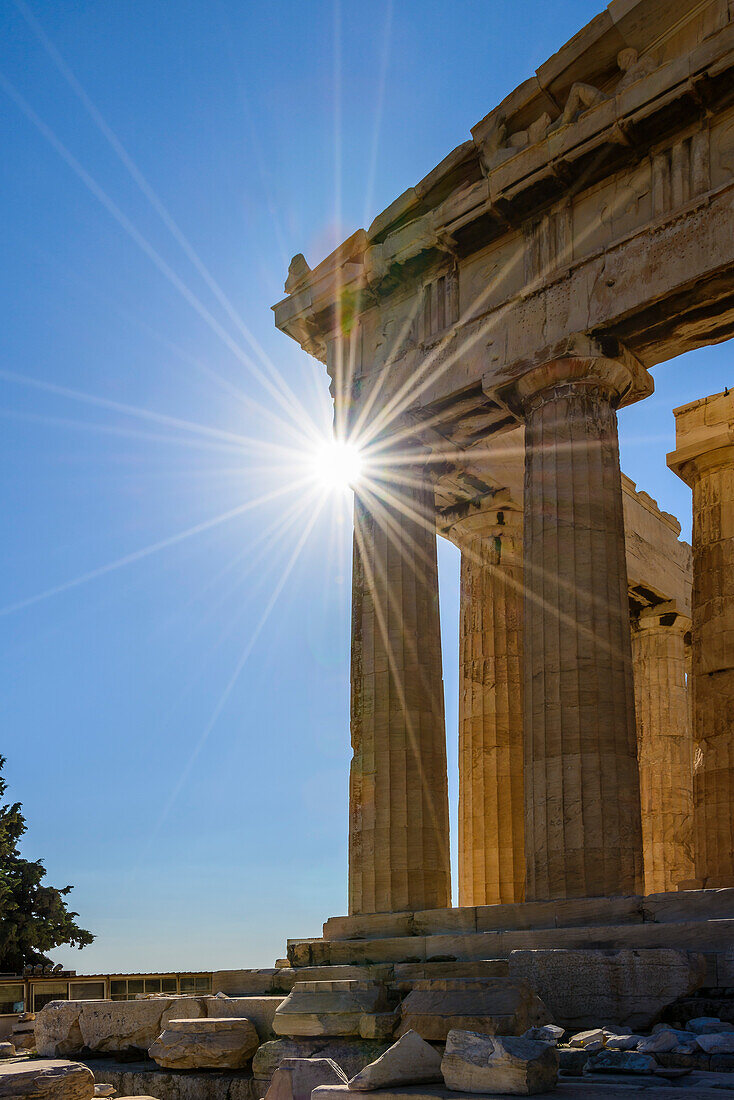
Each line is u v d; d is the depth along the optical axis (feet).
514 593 85.40
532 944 48.14
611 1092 28.60
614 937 45.57
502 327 64.90
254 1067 44.78
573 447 59.67
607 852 53.11
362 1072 31.17
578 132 60.59
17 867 128.06
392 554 69.67
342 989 45.39
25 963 124.98
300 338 78.74
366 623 69.62
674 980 39.55
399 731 65.62
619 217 60.39
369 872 63.57
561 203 63.36
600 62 61.72
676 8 58.39
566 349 60.29
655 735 98.07
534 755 56.54
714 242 55.01
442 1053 37.68
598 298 59.88
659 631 102.06
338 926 61.21
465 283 68.74
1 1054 57.00
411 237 70.08
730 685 69.41
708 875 66.69
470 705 84.17
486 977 42.80
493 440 77.25
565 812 54.24
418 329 71.05
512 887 77.71
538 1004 39.40
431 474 73.61
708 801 68.13
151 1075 48.14
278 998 49.06
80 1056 56.49
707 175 56.65
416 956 52.54
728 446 75.25
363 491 72.64
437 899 62.85
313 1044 43.70
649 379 63.62
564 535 58.49
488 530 87.25
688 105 57.06
